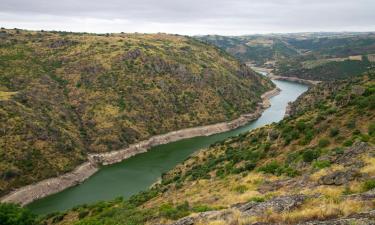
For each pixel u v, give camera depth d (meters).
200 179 59.66
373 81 85.88
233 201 30.39
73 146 118.69
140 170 112.81
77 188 100.56
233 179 46.31
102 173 111.56
